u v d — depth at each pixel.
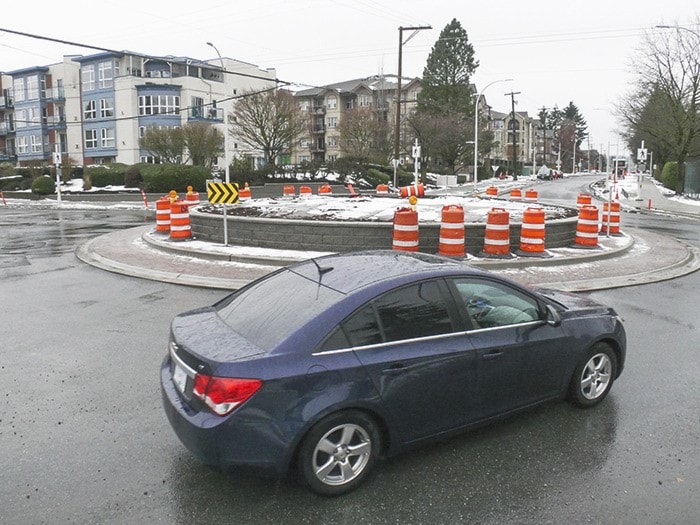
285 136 46.69
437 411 4.07
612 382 5.24
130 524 3.45
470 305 4.33
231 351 3.64
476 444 4.40
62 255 13.77
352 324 3.80
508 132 119.38
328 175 46.69
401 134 60.50
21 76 64.62
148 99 56.31
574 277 11.01
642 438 4.50
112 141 58.41
